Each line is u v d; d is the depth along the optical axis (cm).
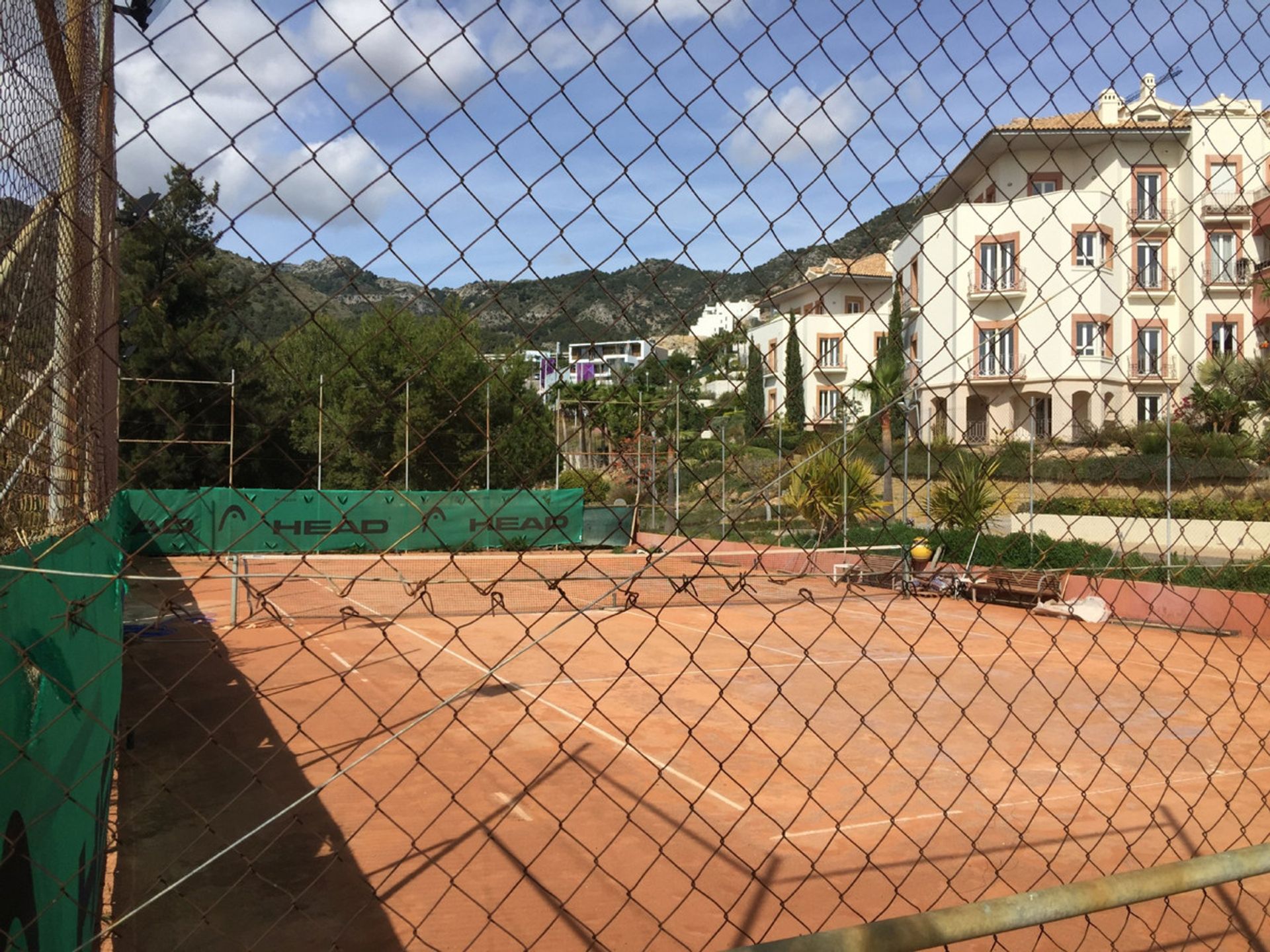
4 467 197
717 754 812
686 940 464
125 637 1199
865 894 522
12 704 196
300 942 462
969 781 328
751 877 546
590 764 776
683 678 1186
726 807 673
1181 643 1429
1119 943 452
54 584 256
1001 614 1705
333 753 805
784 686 1136
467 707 995
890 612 1734
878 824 639
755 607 1783
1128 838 616
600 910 498
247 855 576
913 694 1091
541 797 689
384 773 745
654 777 741
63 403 318
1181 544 1559
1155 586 1565
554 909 498
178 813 654
